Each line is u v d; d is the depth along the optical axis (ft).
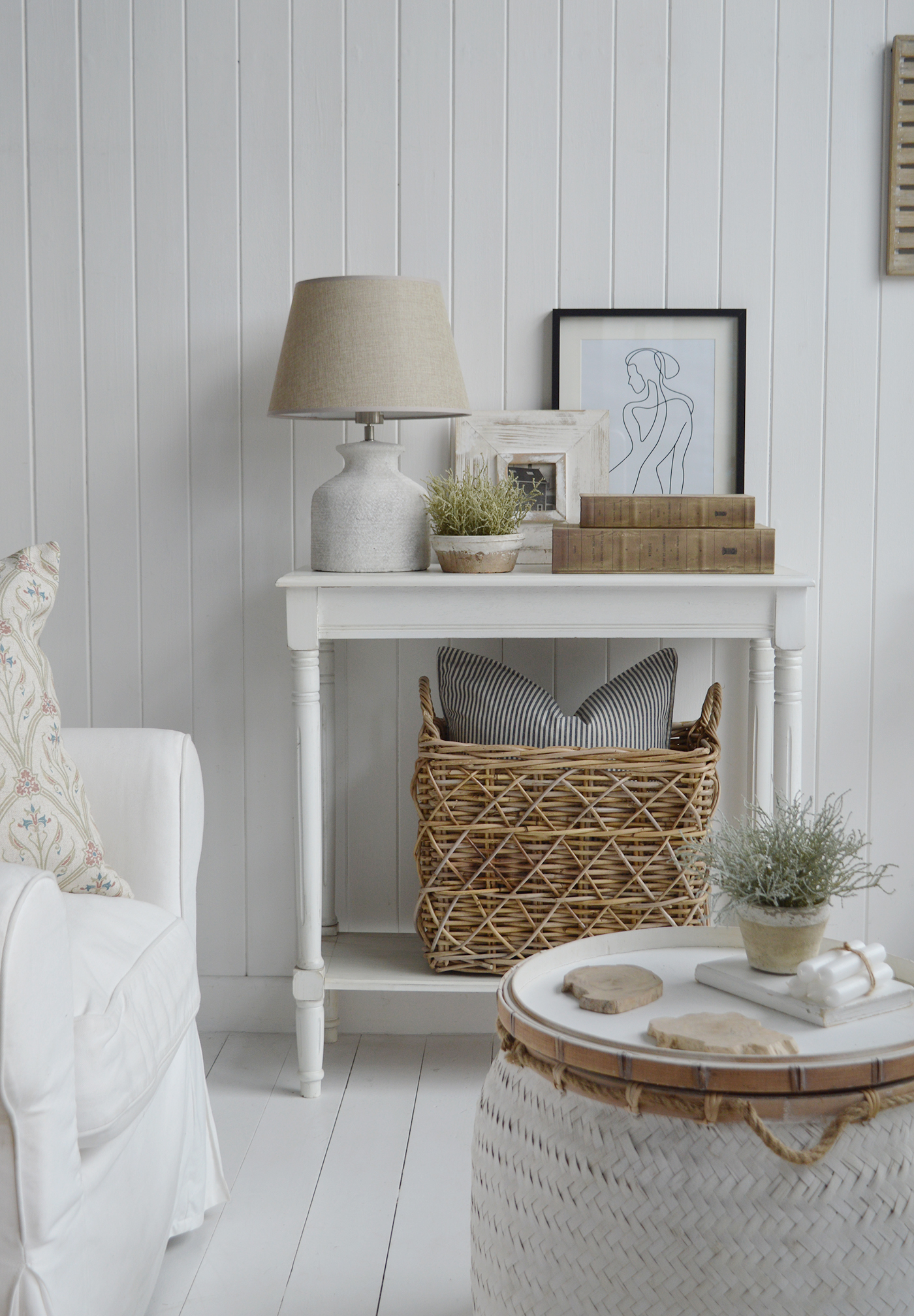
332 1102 6.64
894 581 7.54
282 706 7.65
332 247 7.39
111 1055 3.76
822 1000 3.66
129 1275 4.04
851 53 7.23
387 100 7.30
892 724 7.61
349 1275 4.97
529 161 7.32
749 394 7.44
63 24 7.30
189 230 7.41
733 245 7.35
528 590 6.32
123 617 7.64
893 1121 3.31
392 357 6.34
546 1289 3.45
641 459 7.43
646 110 7.28
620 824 6.36
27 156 7.39
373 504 6.57
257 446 7.52
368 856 7.68
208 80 7.32
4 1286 3.30
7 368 7.52
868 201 7.31
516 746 6.36
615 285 7.39
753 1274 3.17
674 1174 3.25
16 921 3.26
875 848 7.63
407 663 7.60
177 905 5.11
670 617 6.35
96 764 5.24
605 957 4.39
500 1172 3.68
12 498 7.60
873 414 7.43
